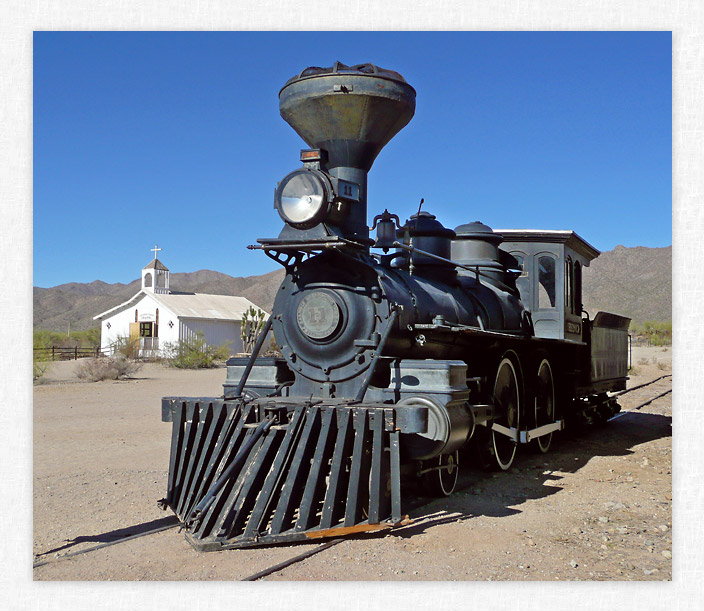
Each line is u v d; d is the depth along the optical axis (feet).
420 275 29.37
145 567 16.94
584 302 335.47
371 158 24.07
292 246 21.56
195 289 569.64
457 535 19.70
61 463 30.63
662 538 20.02
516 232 35.96
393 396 21.42
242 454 19.48
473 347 28.17
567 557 18.17
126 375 87.40
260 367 23.73
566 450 35.81
